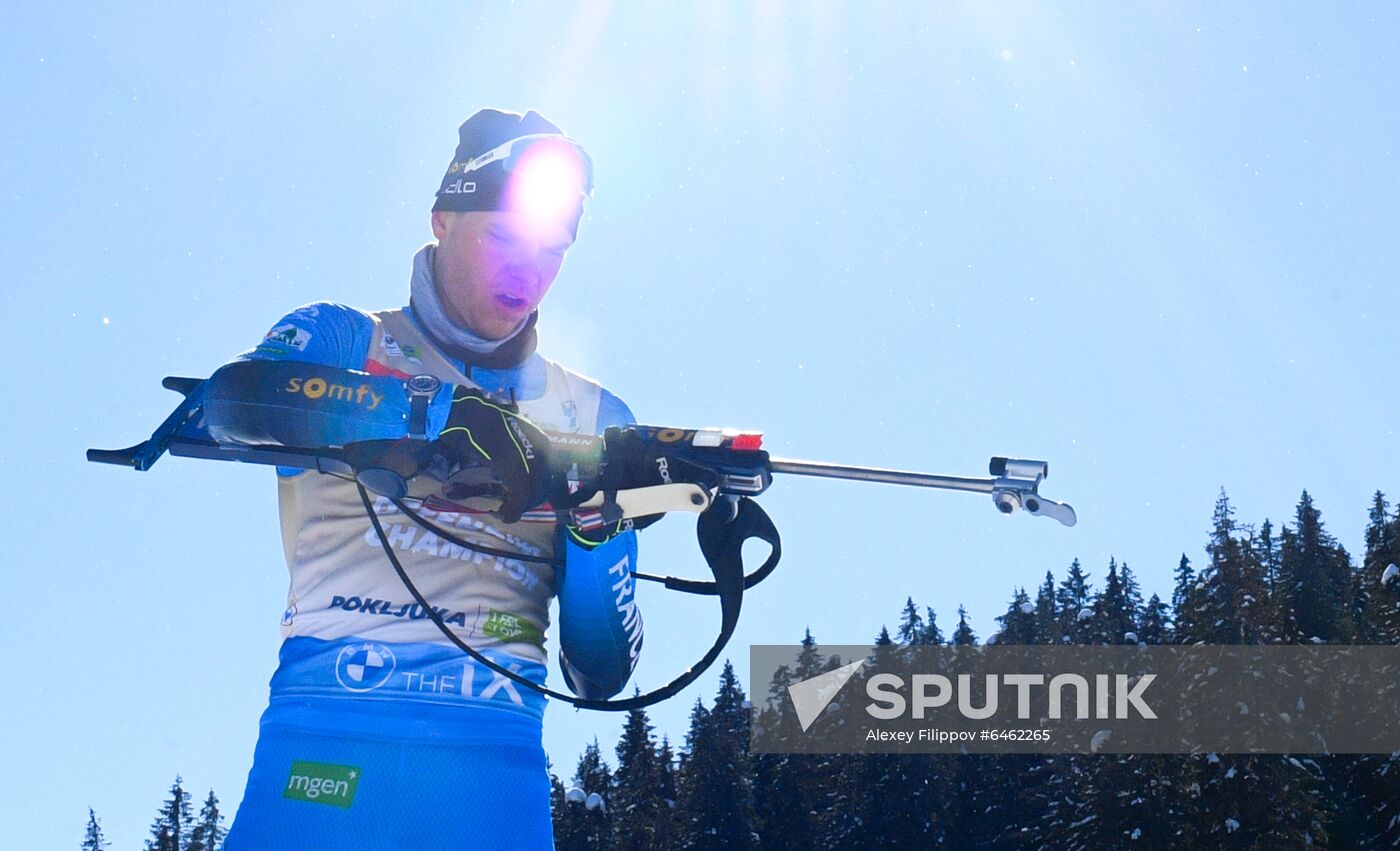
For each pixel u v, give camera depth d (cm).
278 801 284
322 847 279
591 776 6125
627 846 5591
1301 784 4588
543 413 323
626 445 292
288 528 308
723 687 5769
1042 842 5331
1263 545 7500
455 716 290
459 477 276
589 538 299
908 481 280
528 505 281
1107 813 4681
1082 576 7250
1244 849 4503
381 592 294
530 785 296
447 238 312
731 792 5609
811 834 5878
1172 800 4591
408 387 278
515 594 307
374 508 297
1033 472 269
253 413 277
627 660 331
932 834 5709
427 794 284
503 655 300
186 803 5441
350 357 302
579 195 314
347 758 284
